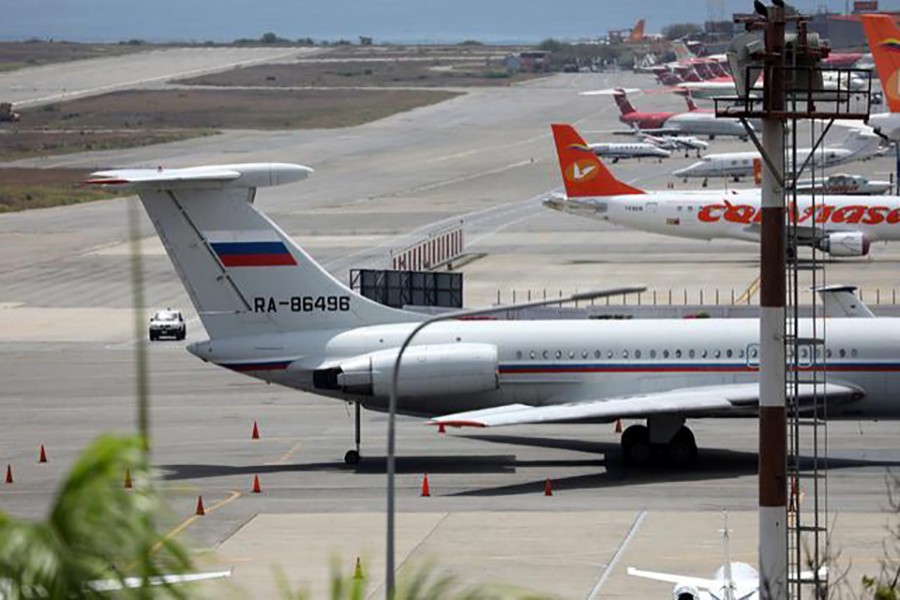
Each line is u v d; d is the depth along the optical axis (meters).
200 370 195.25
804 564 94.12
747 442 141.75
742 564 85.56
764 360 85.75
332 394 131.88
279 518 113.81
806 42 85.69
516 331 133.62
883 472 126.38
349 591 30.81
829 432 145.38
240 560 101.25
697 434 145.88
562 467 132.00
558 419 123.38
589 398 133.00
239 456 140.38
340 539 106.81
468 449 141.50
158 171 130.25
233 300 131.75
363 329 131.88
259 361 131.62
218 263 131.25
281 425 156.75
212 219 130.75
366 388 129.38
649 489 121.81
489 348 131.50
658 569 96.94
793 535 89.75
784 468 85.50
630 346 133.12
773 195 85.56
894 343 130.00
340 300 132.25
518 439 146.12
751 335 133.38
